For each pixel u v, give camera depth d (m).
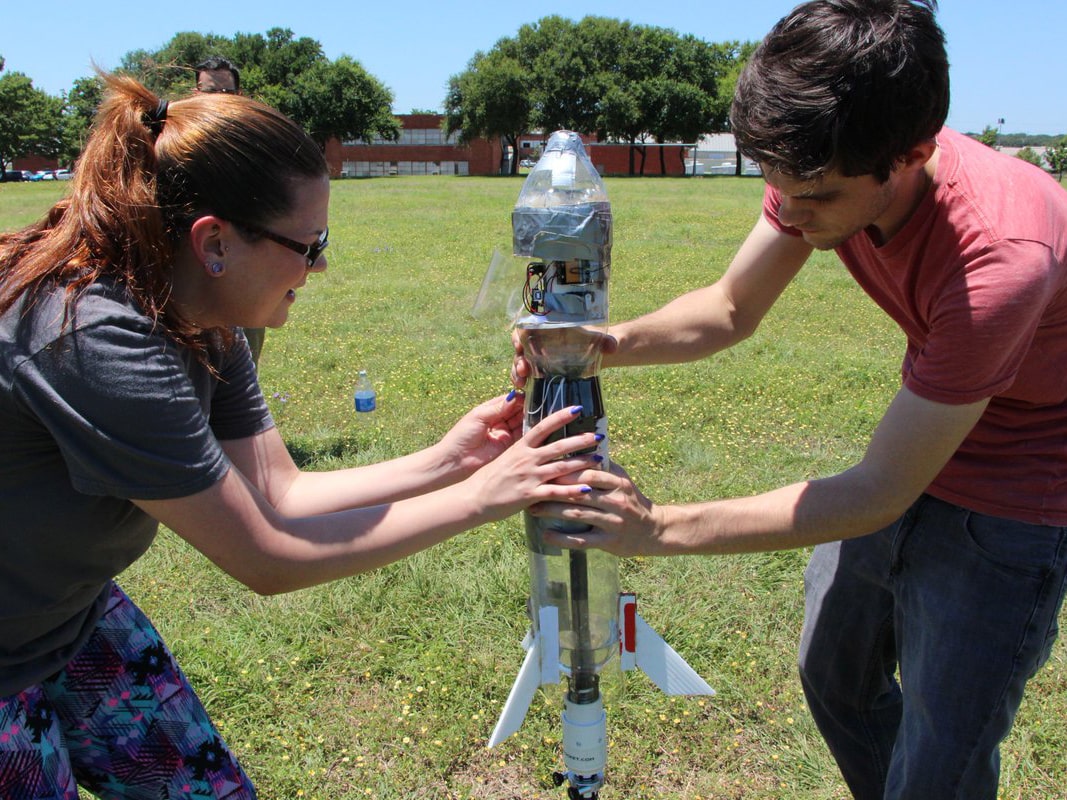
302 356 7.77
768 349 8.15
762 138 1.51
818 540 1.73
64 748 1.64
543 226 1.51
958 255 1.61
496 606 3.66
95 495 1.45
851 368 7.35
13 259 1.40
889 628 2.15
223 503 1.46
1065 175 50.12
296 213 1.46
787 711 3.04
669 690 1.81
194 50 73.00
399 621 3.54
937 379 1.62
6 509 1.45
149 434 1.37
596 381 1.66
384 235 18.23
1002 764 2.75
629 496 1.65
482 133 76.25
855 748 2.30
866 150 1.46
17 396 1.35
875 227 1.77
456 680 3.19
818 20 1.46
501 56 75.94
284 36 78.25
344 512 1.61
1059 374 1.75
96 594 1.68
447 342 8.39
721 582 3.79
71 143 70.25
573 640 1.73
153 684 1.78
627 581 3.80
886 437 1.69
